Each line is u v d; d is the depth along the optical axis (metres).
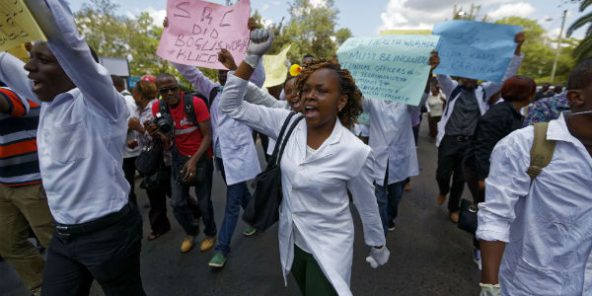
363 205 1.45
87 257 1.41
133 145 3.25
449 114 3.29
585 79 0.97
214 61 1.90
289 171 1.38
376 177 2.69
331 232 1.40
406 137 2.79
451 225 3.29
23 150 1.83
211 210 2.82
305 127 1.42
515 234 1.24
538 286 1.17
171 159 2.78
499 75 2.28
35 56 1.25
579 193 1.04
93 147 1.36
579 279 1.10
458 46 2.37
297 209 1.40
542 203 1.11
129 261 1.53
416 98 2.25
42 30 1.05
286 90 2.29
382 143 2.68
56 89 1.32
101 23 21.77
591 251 1.07
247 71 1.43
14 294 2.36
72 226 1.37
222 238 2.58
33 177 1.88
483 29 2.30
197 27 1.94
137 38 17.20
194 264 2.65
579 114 1.01
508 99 2.44
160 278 2.47
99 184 1.39
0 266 2.69
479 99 3.17
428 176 5.00
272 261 2.68
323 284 1.40
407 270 2.53
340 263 1.37
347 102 1.43
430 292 2.29
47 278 1.45
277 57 3.33
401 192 2.99
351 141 1.34
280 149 1.45
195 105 2.51
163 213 3.12
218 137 2.68
